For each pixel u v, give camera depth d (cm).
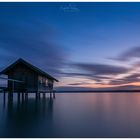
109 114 958
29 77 1786
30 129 619
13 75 1798
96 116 890
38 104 1550
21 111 1084
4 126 666
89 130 600
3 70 1731
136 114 952
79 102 1822
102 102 1834
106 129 613
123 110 1126
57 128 632
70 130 601
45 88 2116
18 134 562
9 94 1648
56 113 1000
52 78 2205
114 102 1836
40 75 1872
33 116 895
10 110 1128
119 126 659
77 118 836
